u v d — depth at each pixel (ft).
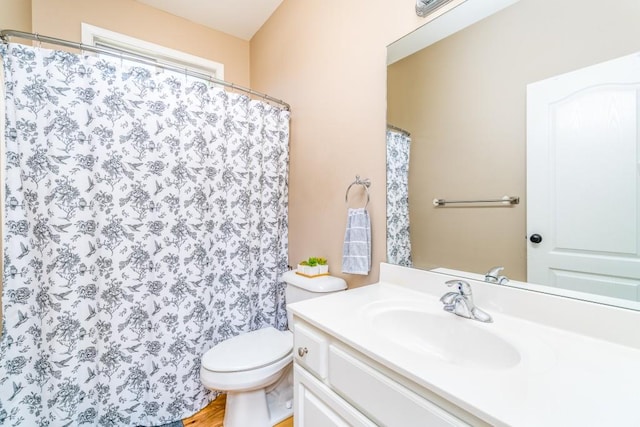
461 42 3.37
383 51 4.26
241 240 5.85
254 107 6.01
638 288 2.28
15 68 3.81
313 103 5.73
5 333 3.76
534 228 2.84
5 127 3.78
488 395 1.77
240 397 4.44
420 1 3.64
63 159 4.09
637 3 2.25
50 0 5.49
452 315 3.05
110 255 4.46
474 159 3.29
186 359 5.05
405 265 4.04
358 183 4.66
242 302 5.86
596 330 2.45
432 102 3.68
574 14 2.55
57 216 4.05
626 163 2.31
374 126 4.44
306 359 3.17
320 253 5.65
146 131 4.73
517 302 2.92
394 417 2.20
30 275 3.90
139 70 4.66
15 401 3.78
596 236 2.48
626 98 2.30
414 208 3.92
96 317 4.34
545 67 2.73
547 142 2.74
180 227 5.04
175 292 4.98
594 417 1.58
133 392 4.61
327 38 5.30
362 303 3.44
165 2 6.53
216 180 5.50
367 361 2.48
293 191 6.53
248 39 8.10
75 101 4.16
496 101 3.09
